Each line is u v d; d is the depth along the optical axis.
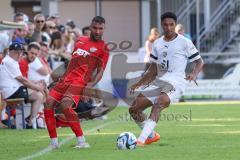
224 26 80.81
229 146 31.14
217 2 81.38
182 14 79.94
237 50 80.06
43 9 81.81
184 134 36.56
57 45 56.56
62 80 30.50
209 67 69.06
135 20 82.94
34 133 38.91
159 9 78.06
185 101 67.12
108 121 46.06
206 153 28.72
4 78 42.31
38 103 42.47
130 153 28.69
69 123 30.94
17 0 81.88
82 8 81.50
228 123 43.25
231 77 69.19
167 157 27.53
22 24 46.28
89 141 33.81
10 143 33.88
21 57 44.50
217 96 69.06
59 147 31.50
